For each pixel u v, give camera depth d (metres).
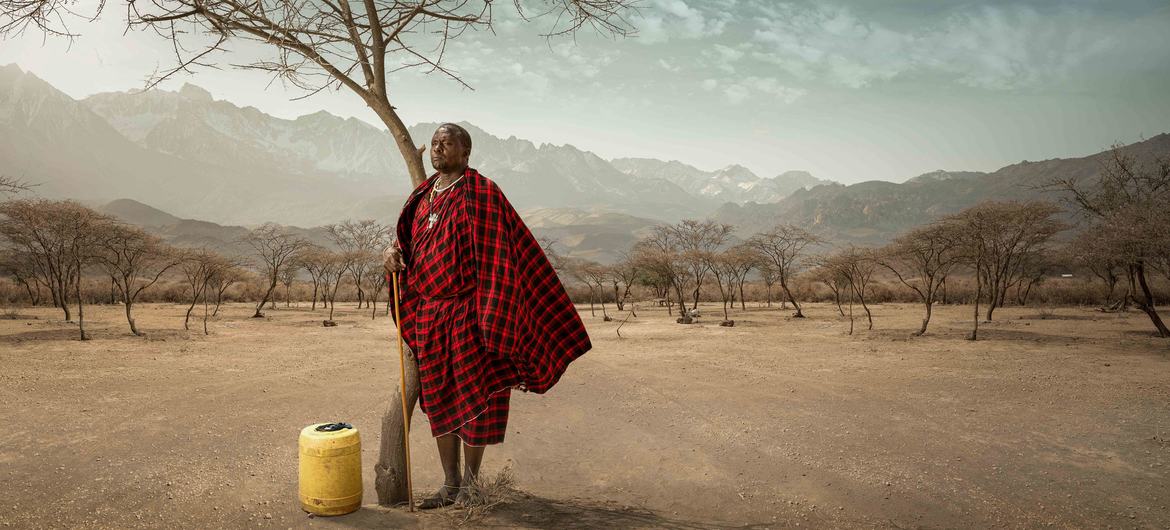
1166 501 4.74
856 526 4.20
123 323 26.03
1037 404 9.06
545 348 3.68
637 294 57.34
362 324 29.31
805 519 4.33
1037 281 41.28
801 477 5.45
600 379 11.75
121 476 5.07
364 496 4.51
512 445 6.66
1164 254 18.02
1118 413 8.35
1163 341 18.05
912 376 12.05
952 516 4.42
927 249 22.12
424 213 3.68
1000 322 26.80
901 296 48.66
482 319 3.37
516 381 3.67
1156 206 19.66
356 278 43.03
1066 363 13.89
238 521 3.87
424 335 3.61
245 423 7.63
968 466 5.79
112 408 8.46
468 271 3.49
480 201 3.47
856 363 14.25
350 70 4.26
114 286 43.69
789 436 7.11
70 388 10.12
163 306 42.19
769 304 44.84
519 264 3.61
